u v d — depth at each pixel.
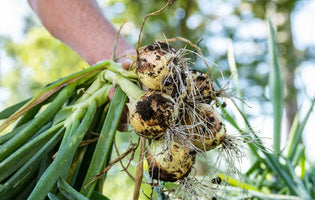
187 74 0.64
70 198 0.60
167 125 0.59
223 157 0.72
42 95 0.71
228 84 0.68
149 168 0.62
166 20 3.37
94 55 0.88
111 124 0.66
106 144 0.65
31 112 0.77
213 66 0.80
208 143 0.64
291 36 3.88
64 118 0.70
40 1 0.92
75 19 0.91
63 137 0.66
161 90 0.61
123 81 0.68
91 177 0.63
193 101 0.62
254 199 0.94
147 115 0.59
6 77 3.56
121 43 0.89
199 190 0.66
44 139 0.66
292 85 3.68
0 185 0.66
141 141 0.64
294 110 3.65
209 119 0.64
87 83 0.77
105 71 0.73
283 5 3.89
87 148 0.74
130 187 1.36
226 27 3.71
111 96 0.71
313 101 1.04
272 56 1.13
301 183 0.93
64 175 0.63
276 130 1.03
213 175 0.74
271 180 1.12
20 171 0.64
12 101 3.42
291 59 3.74
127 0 3.50
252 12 3.94
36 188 0.56
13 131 0.71
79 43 0.90
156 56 0.62
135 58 0.67
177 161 0.60
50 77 3.28
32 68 3.37
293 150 1.05
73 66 3.25
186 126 0.62
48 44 3.37
